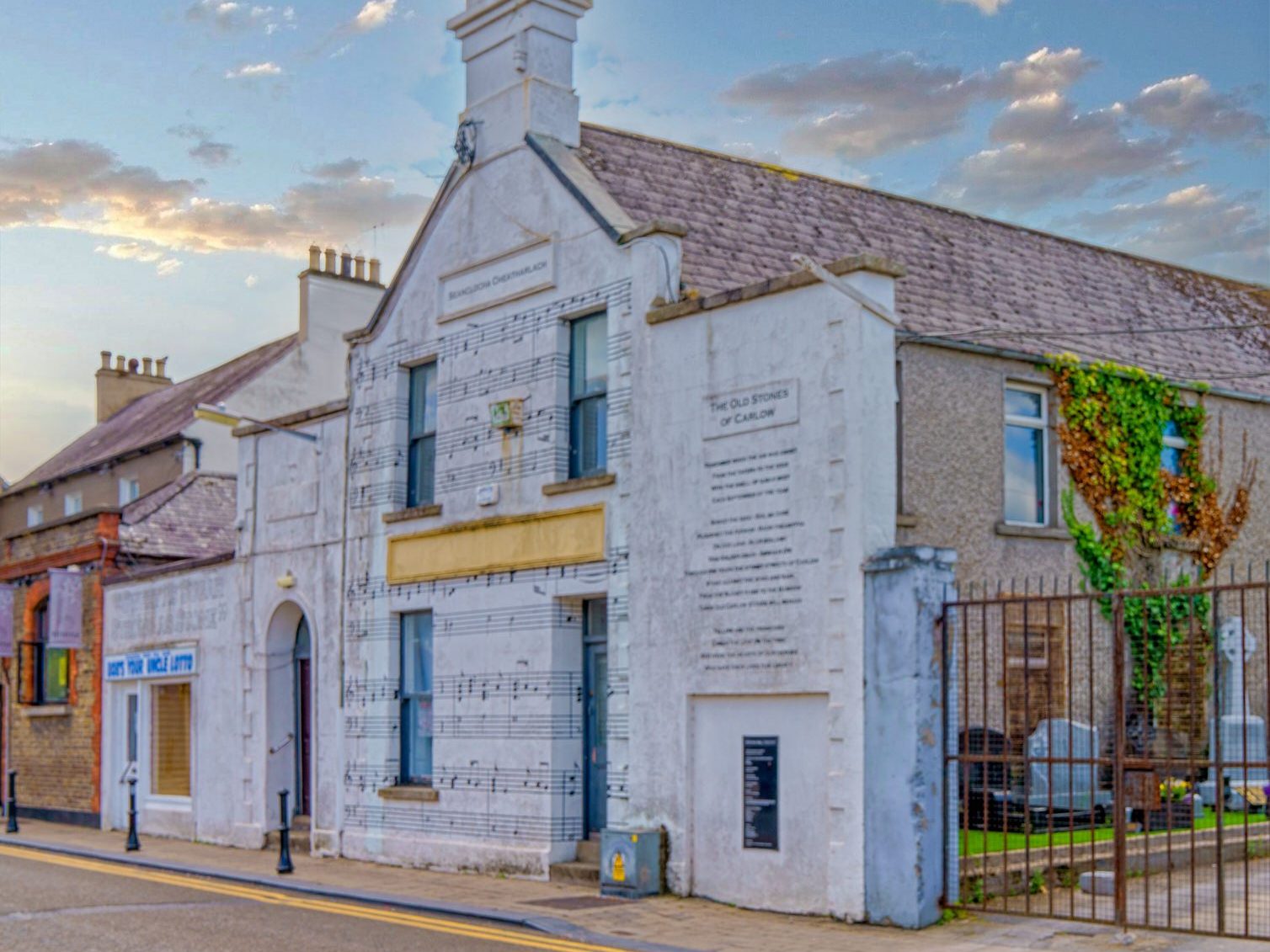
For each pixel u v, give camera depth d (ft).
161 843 75.66
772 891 45.29
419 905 48.32
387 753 63.52
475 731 58.80
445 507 61.52
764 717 46.37
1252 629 63.36
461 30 62.85
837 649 43.80
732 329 48.78
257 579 73.36
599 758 55.21
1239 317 75.41
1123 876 37.50
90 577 88.79
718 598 48.06
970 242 68.49
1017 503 58.65
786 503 46.14
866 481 43.91
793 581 45.60
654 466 51.24
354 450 67.31
